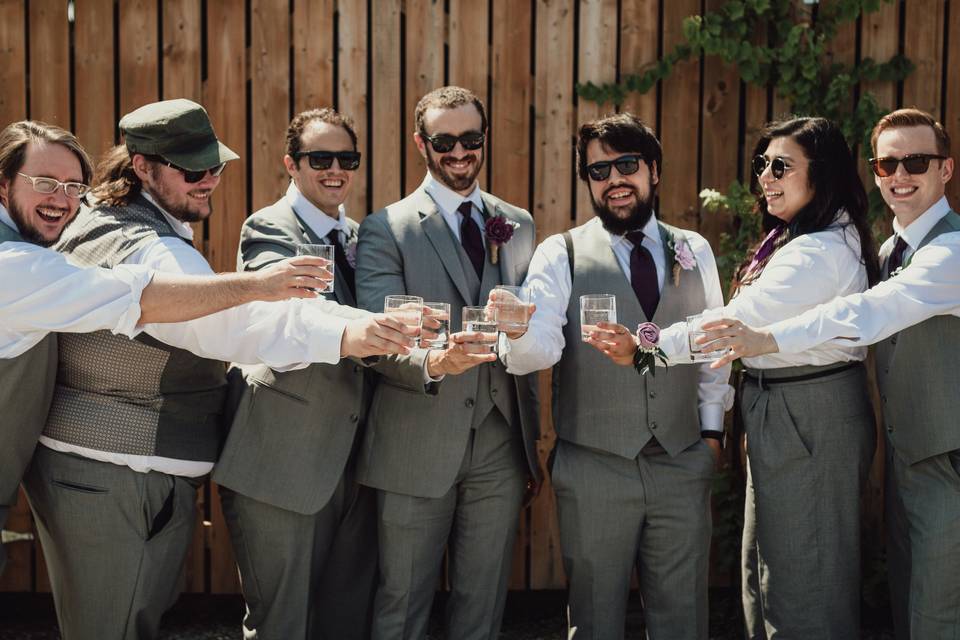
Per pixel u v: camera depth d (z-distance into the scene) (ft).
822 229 10.79
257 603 11.25
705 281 11.42
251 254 11.27
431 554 11.18
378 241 11.23
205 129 10.12
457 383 10.97
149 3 14.15
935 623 10.05
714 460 11.19
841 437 10.50
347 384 11.15
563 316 11.18
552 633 14.37
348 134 11.71
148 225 9.82
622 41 14.38
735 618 14.51
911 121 10.46
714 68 14.47
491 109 14.42
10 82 14.10
